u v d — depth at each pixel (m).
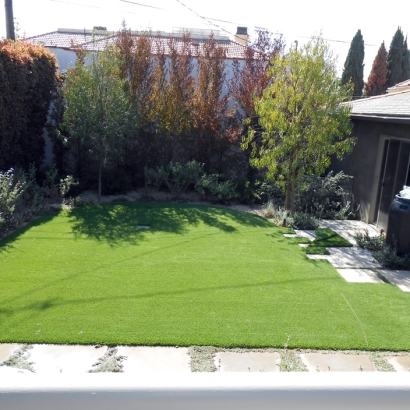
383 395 1.05
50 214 9.46
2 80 8.98
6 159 9.83
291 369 3.74
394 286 5.90
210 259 6.78
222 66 12.68
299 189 9.70
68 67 11.18
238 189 11.96
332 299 5.32
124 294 5.23
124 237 7.93
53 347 3.98
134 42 12.74
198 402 1.03
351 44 23.17
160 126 12.57
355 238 8.24
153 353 3.95
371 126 9.91
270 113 8.73
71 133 10.61
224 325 4.49
